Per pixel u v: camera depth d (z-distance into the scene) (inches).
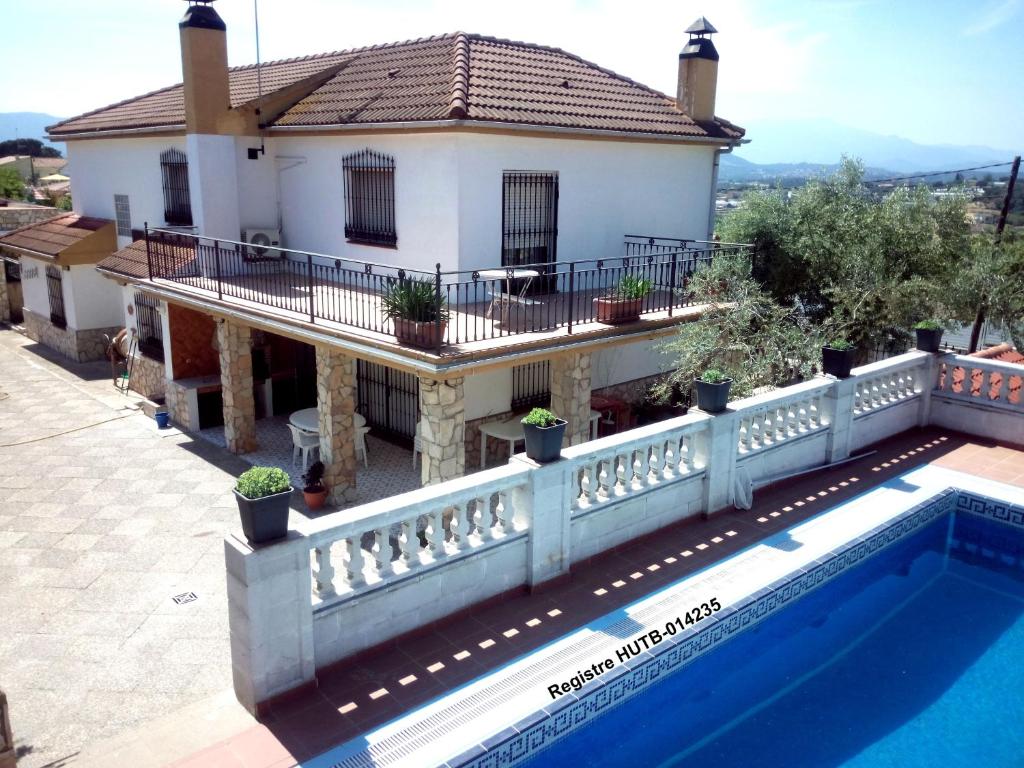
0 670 273.1
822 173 610.5
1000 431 462.9
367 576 246.5
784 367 475.8
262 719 218.4
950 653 289.4
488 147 478.6
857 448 442.3
